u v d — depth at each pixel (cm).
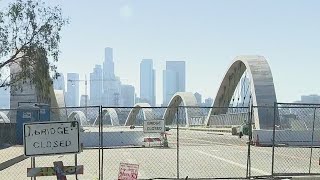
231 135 4912
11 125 2842
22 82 3006
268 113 4959
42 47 2827
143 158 2130
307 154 2359
